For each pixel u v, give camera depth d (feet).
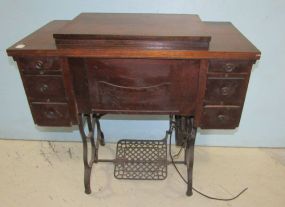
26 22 4.75
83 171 5.37
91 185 5.05
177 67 3.42
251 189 4.96
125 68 3.46
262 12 4.47
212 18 4.60
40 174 5.30
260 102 5.38
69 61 3.40
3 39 4.91
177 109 3.82
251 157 5.74
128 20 3.88
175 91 3.63
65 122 3.98
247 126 5.72
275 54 4.83
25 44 3.37
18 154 5.82
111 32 3.28
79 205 4.66
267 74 5.04
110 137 6.07
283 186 5.01
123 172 5.27
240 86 3.51
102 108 3.85
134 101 3.76
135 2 4.51
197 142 6.04
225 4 4.45
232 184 5.07
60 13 4.65
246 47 3.28
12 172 5.34
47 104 3.78
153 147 5.70
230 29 4.01
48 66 3.41
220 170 5.39
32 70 3.45
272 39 4.69
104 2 4.52
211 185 5.04
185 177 5.22
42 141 6.18
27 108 5.78
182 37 3.18
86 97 3.74
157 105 3.78
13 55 3.26
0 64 5.19
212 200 4.73
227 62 3.29
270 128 5.71
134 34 3.22
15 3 4.56
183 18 4.02
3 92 5.55
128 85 3.61
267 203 4.68
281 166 5.49
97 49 3.22
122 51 3.18
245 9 4.47
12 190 4.94
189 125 4.57
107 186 5.03
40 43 3.41
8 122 5.99
